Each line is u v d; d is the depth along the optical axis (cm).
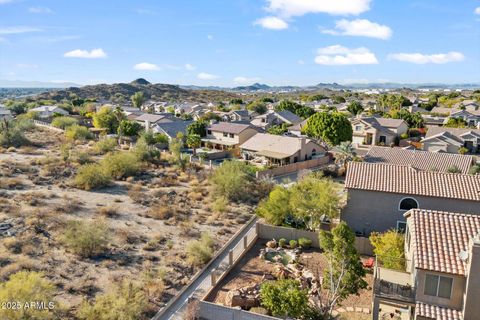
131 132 7844
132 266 2730
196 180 4881
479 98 16288
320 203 3344
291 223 3575
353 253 2066
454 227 2156
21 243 2855
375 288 2125
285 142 6869
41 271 2519
